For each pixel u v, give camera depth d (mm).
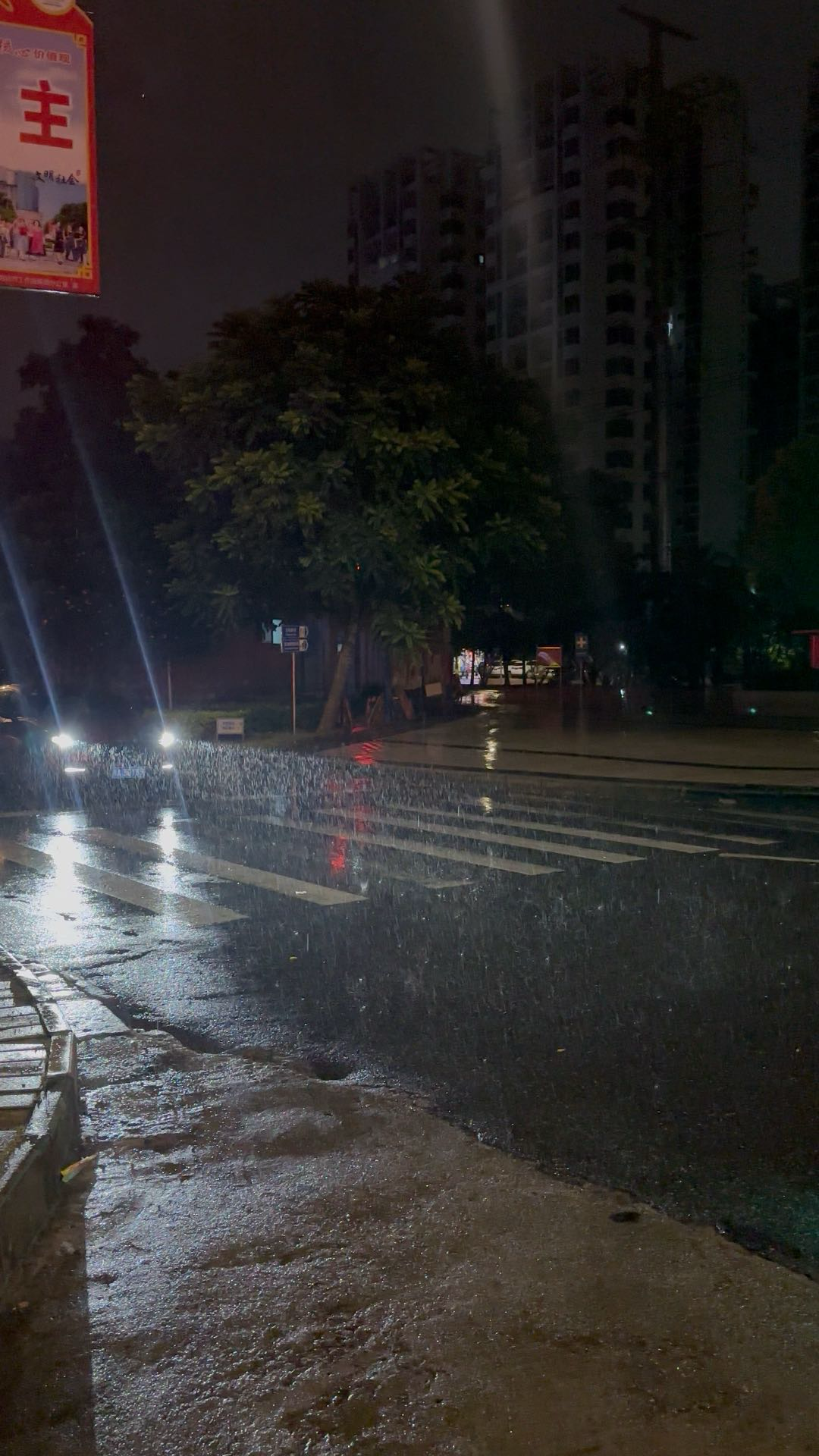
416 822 14148
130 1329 3322
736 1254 3682
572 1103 5094
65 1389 3064
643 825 13875
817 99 94750
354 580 25953
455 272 100875
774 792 17750
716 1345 3172
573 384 91438
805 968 7211
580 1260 3646
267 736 28812
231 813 15141
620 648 53156
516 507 27453
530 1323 3291
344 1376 3078
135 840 12789
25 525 37531
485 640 54188
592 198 90438
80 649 39375
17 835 13281
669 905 9109
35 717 36562
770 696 32469
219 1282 3564
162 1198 4148
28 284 6641
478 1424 2877
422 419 25297
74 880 10492
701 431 91875
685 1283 3498
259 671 41875
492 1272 3574
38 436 37156
